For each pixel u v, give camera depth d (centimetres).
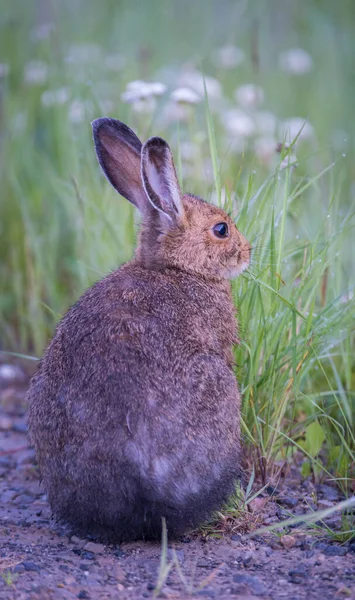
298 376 1079
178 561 898
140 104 1465
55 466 917
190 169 1477
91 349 917
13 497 1097
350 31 2364
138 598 812
